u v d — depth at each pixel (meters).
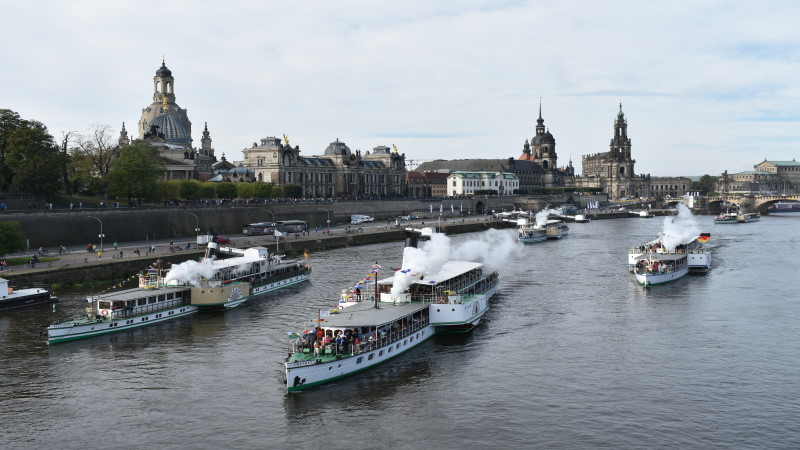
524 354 71.31
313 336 66.06
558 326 82.88
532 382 62.75
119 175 160.38
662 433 51.84
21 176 139.62
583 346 74.25
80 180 176.38
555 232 199.38
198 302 89.62
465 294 85.94
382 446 50.06
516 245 179.25
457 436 51.59
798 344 74.56
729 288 107.88
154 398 58.94
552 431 52.31
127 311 81.38
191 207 169.00
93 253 125.19
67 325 75.12
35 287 98.81
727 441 50.56
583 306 94.44
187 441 50.88
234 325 82.88
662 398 58.72
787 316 87.50
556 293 104.00
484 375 64.69
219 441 50.88
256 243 153.00
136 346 74.00
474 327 81.81
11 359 69.31
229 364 67.69
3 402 58.03
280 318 86.50
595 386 61.66
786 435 51.50
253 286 100.56
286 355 70.44
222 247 138.75
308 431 52.47
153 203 177.88
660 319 86.44
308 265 117.75
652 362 68.50
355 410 56.41
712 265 135.25
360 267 130.75
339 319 68.81
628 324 83.88
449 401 58.28
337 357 62.31
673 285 111.12
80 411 56.22
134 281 111.00
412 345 72.81
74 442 50.69
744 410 56.09
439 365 67.56
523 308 93.00
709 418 54.53
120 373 65.19
